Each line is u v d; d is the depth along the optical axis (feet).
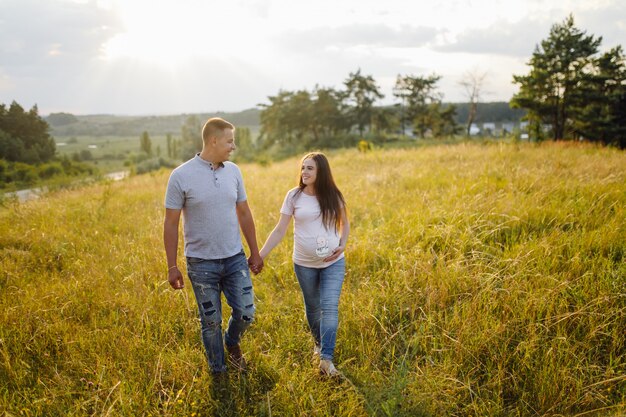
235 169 10.51
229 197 9.89
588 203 19.89
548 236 15.98
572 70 134.72
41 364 10.83
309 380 9.84
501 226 17.51
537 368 9.73
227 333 10.62
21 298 13.91
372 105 257.55
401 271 14.16
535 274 12.76
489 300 12.03
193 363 10.49
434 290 12.75
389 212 22.40
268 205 25.93
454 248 15.69
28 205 32.01
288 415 8.91
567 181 24.41
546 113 140.46
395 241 17.54
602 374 9.41
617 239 15.33
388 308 12.69
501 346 10.52
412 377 9.71
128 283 15.16
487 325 11.02
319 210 10.43
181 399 9.04
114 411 8.77
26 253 19.07
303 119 253.85
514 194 22.52
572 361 9.78
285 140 277.44
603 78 131.64
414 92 261.24
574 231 16.58
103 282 15.11
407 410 8.91
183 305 13.42
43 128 306.76
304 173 10.44
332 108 252.42
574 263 13.33
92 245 20.38
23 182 158.30
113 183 57.00
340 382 9.92
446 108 236.84
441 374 9.66
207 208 9.62
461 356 10.22
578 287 12.35
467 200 21.22
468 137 148.46
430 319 11.55
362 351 10.98
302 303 13.66
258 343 11.81
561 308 11.32
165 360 10.68
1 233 22.38
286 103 271.08
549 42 136.26
